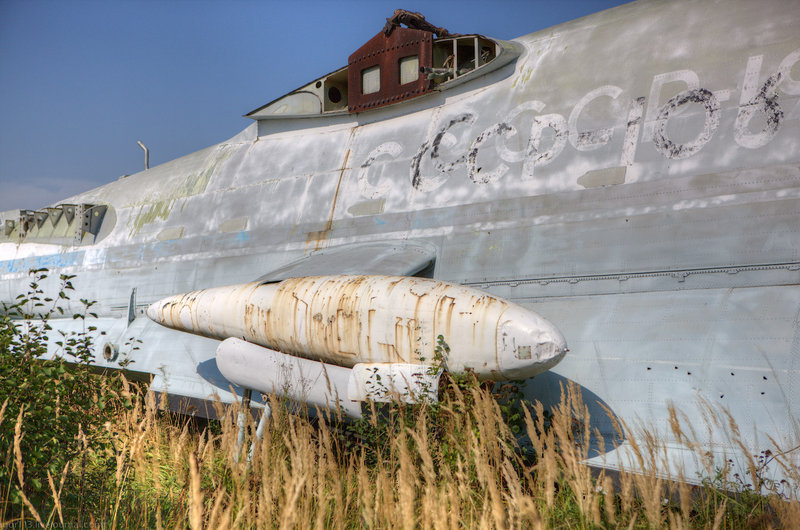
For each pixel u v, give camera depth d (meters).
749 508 4.20
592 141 6.58
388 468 4.99
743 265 5.46
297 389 6.07
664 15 6.91
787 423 4.52
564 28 7.77
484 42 8.05
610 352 5.61
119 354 9.04
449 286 5.66
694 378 5.06
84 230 11.39
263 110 10.02
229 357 6.67
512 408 5.69
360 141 8.69
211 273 9.18
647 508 3.62
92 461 5.17
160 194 10.82
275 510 3.88
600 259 6.17
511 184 6.98
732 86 5.95
